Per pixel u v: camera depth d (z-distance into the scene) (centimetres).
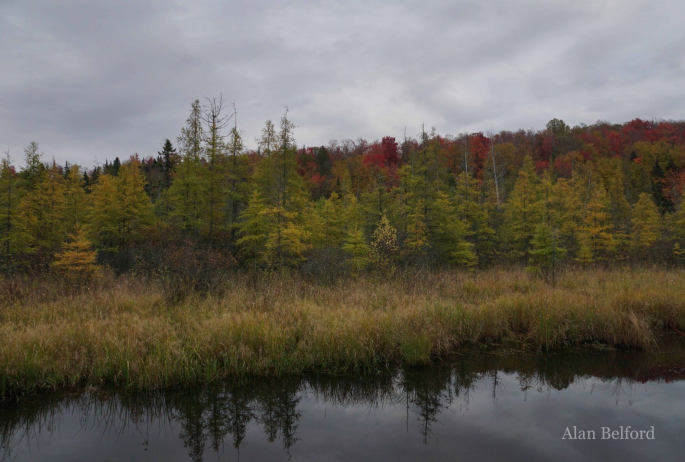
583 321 894
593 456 469
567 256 2047
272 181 1986
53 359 632
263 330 723
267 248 1526
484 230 2014
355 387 669
